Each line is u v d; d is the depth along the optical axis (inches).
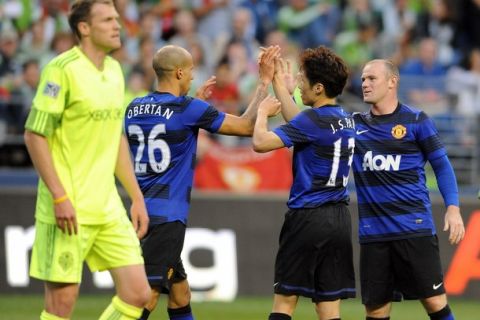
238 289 1808.6
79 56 884.6
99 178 893.8
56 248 880.3
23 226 1784.0
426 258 1091.9
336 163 1016.9
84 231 887.7
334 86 1020.5
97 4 885.8
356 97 2177.7
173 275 1064.8
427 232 1093.8
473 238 1827.0
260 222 1824.6
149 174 1039.0
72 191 884.0
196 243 1803.6
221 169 1929.1
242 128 1038.4
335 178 1018.7
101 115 885.8
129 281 901.2
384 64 1096.2
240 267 1812.3
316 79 1017.5
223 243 1812.3
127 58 2135.8
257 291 1814.7
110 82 896.3
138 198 936.3
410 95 2212.1
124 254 901.8
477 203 1834.4
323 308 1035.9
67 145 883.4
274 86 1049.5
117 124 904.3
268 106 1007.6
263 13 2374.5
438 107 2183.8
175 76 1055.6
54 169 866.8
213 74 2176.4
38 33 2187.5
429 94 2215.8
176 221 1034.1
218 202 1818.4
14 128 1987.0
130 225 916.0
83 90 875.4
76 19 888.3
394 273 1112.8
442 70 2311.8
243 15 2252.7
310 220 1011.3
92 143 888.9
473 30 2428.6
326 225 1012.5
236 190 1926.7
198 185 1929.1
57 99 868.0
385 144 1090.1
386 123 1092.5
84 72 879.7
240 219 1822.1
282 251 1030.4
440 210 1836.9
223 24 2357.3
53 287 890.1
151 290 989.8
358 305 1731.1
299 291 1025.5
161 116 1034.7
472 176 2033.7
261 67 1049.5
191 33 2269.9
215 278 1803.6
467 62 2374.5
